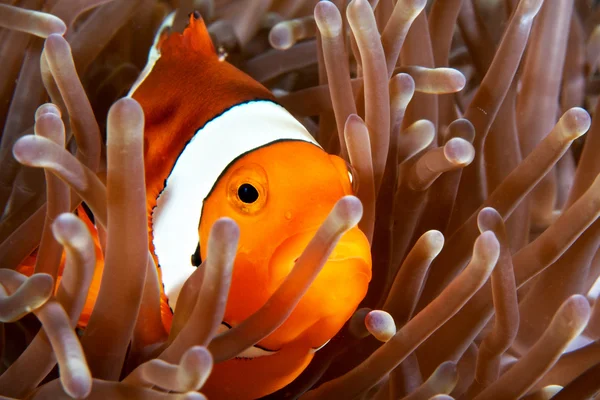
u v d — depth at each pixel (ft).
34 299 0.58
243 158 0.66
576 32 0.94
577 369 0.73
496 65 0.78
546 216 0.87
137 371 0.60
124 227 0.60
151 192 0.68
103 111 0.89
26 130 0.81
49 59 0.65
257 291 0.65
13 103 0.81
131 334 0.63
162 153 0.69
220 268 0.58
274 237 0.64
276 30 0.87
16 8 0.76
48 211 0.65
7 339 0.74
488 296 0.71
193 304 0.62
